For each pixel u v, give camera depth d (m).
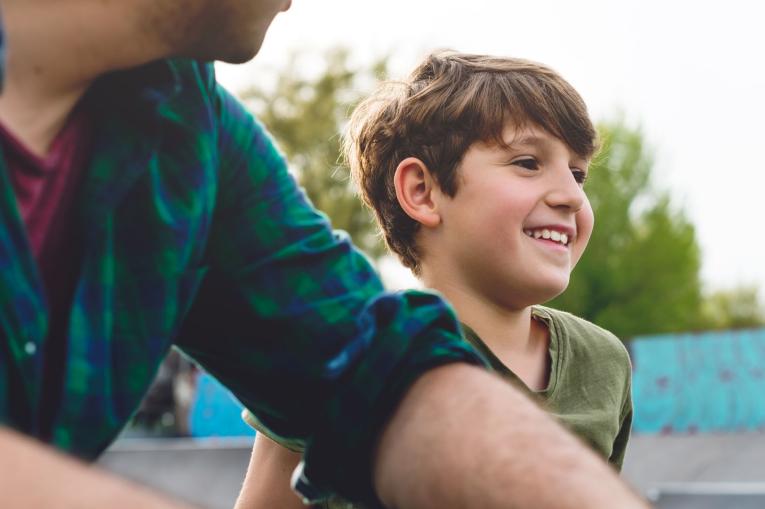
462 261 1.86
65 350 0.63
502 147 1.84
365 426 0.75
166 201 0.70
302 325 0.79
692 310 29.33
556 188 1.83
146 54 0.66
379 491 0.76
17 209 0.58
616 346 1.99
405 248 2.02
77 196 0.65
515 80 1.93
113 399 0.67
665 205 29.08
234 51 0.70
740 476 11.95
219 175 0.78
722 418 16.53
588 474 0.63
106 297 0.65
